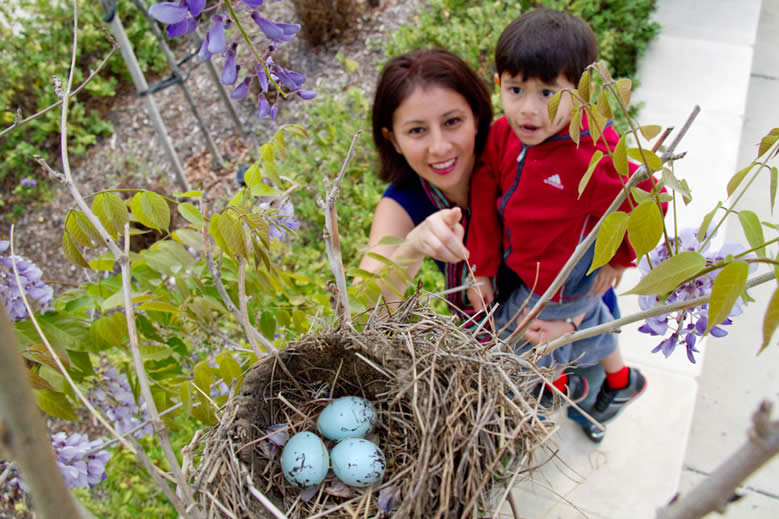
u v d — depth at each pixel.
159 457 2.42
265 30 0.98
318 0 4.32
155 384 1.51
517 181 1.90
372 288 1.51
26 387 0.52
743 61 3.98
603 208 1.79
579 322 1.96
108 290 1.42
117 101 4.48
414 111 1.84
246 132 4.14
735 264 0.73
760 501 2.40
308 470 1.26
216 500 1.06
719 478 0.59
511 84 1.81
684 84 3.89
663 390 2.67
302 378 1.40
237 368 1.24
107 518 2.34
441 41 4.05
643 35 4.07
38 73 4.41
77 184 4.05
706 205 3.29
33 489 0.57
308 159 3.63
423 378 1.20
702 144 3.56
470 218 2.15
